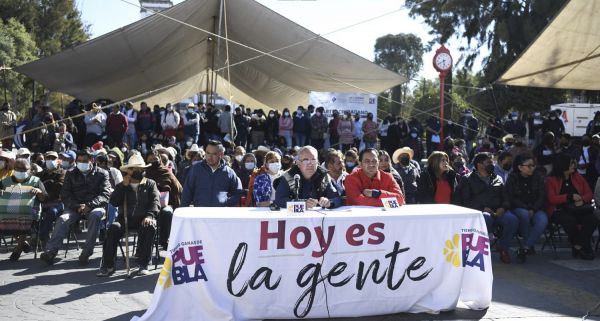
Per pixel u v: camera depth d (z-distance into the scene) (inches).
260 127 726.5
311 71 621.0
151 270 294.8
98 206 317.4
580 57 450.3
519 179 337.4
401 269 217.8
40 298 242.4
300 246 208.8
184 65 706.8
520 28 1123.3
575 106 1013.8
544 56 450.6
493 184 328.8
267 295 206.8
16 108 1700.3
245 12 563.5
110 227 284.8
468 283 227.8
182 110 701.9
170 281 199.5
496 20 1170.6
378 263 215.5
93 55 571.8
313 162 244.1
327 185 249.0
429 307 220.8
